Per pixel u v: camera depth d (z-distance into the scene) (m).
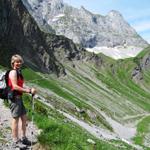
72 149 15.64
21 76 13.55
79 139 19.11
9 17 188.75
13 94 13.33
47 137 15.93
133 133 137.00
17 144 14.32
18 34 197.88
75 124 52.81
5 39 177.00
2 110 23.33
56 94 154.25
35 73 169.75
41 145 15.38
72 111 91.62
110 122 149.50
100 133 61.56
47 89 154.88
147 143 112.56
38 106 33.38
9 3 194.00
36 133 17.39
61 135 16.69
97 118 115.00
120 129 137.88
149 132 152.12
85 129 53.56
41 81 160.75
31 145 14.71
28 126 18.55
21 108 13.92
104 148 22.83
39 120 20.06
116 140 59.47
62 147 15.64
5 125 18.52
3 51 164.12
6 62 158.12
